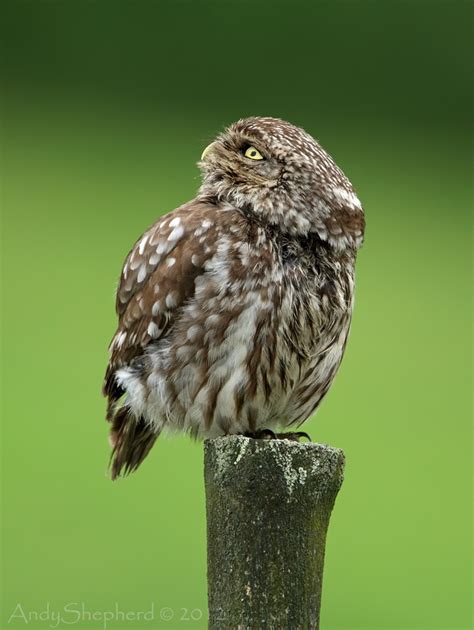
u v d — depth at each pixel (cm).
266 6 2969
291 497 493
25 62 2880
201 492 1534
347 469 1709
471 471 1720
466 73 2928
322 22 2942
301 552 492
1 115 2736
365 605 1372
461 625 1323
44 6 2941
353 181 2688
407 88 2902
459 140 2842
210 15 2942
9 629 1163
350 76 2905
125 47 2922
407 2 2953
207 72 2891
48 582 1298
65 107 2800
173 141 2725
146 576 1314
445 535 1555
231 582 491
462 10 2939
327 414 1852
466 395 1970
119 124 2762
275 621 486
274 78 2881
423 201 2634
